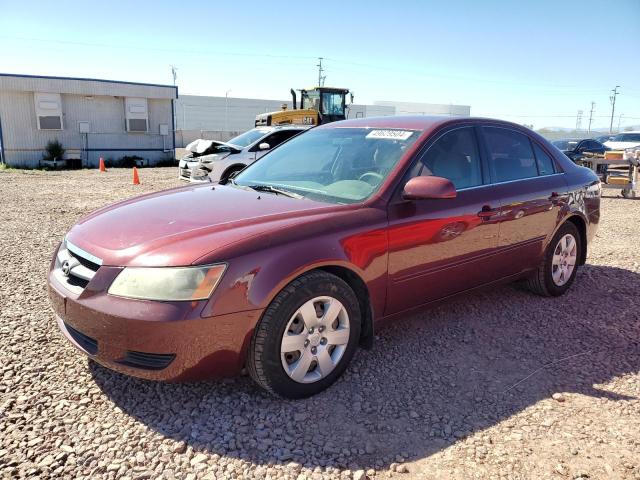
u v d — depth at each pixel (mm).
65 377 3096
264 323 2707
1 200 10969
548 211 4371
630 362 3529
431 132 3705
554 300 4703
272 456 2455
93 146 23734
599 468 2428
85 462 2363
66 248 3127
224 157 11672
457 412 2879
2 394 2881
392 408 2896
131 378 3111
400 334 3896
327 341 2984
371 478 2338
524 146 4453
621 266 5887
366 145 3826
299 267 2758
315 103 21516
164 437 2570
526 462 2463
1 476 2232
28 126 22031
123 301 2561
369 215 3156
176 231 2838
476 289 3957
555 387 3176
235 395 2971
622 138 26000
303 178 3803
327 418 2779
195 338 2547
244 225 2877
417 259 3385
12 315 4008
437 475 2365
